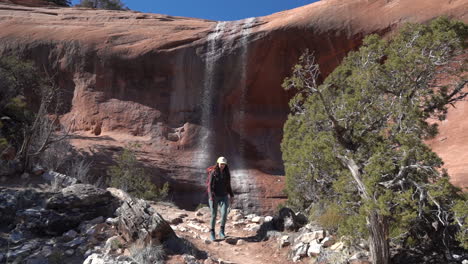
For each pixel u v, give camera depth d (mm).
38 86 16922
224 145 19766
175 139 19250
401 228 5043
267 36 18891
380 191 4688
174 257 4719
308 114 6820
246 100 20438
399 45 6445
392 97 5879
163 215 7504
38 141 9695
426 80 5918
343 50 17953
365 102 5855
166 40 20031
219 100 20109
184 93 19969
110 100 19844
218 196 6164
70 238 5340
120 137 18734
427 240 5184
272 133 20641
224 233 6395
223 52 19594
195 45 19891
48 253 4809
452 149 13445
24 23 21922
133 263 4355
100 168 15633
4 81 12508
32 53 20375
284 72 19500
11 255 4699
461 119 14258
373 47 6840
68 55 20281
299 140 7789
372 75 5883
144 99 19844
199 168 18500
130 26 21578
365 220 4652
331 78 7578
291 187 8484
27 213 5691
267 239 6164
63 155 11211
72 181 7355
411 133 4953
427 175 4750
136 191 12086
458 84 6113
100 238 5305
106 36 20547
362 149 5477
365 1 18047
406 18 16625
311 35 18234
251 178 18625
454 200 4402
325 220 5758
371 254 4598
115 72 19984
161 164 17906
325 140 5613
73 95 20219
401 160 4633
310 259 5188
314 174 6594
